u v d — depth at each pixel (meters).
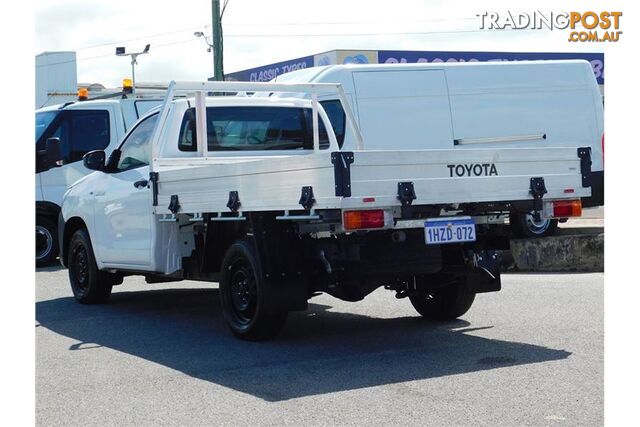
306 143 10.08
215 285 13.02
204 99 9.44
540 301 9.97
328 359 7.39
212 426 5.59
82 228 11.15
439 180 7.12
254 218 7.82
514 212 7.90
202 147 9.42
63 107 15.59
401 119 14.30
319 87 9.95
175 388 6.59
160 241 9.30
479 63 15.02
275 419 5.69
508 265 8.69
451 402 5.95
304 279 7.86
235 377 6.86
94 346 8.31
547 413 5.64
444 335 8.29
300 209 7.10
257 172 7.52
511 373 6.69
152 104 16.00
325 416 5.71
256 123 9.78
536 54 29.73
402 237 7.52
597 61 30.41
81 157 15.45
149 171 9.43
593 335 8.01
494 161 7.41
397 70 14.39
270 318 7.97
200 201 8.36
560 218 7.82
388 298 10.84
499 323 8.78
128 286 13.01
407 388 6.35
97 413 6.00
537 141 15.28
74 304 11.11
